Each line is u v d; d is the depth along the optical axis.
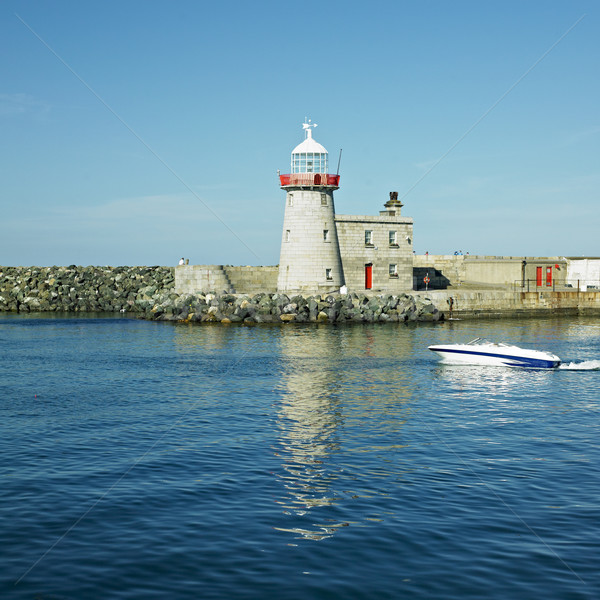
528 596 14.38
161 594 14.45
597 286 90.56
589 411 31.55
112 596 14.37
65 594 14.45
